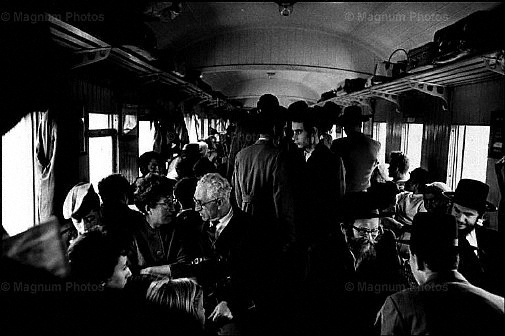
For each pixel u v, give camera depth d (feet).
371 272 12.64
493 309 6.15
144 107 24.67
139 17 13.97
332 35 30.32
